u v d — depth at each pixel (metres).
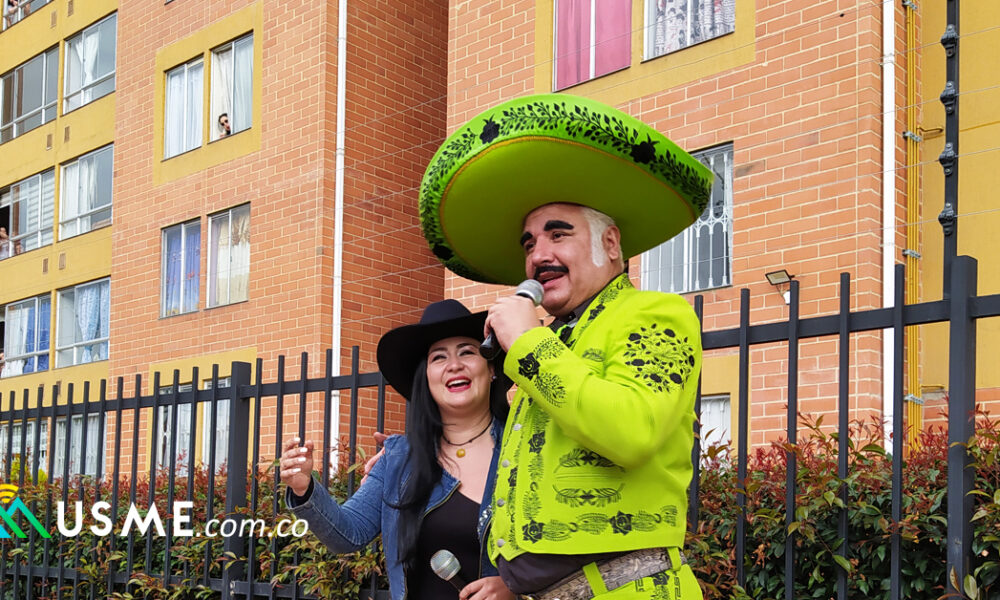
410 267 13.07
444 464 3.25
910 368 8.05
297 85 12.91
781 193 8.58
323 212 12.40
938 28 8.72
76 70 16.97
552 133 2.60
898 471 3.15
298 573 4.75
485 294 10.48
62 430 15.83
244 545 5.08
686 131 9.31
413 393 3.31
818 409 7.99
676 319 2.53
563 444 2.52
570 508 2.46
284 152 12.93
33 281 17.23
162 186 14.51
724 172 9.12
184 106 14.48
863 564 3.46
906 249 8.30
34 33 17.84
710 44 9.23
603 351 2.52
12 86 18.38
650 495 2.49
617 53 9.89
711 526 3.61
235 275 13.41
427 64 13.70
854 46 8.30
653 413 2.34
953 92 3.57
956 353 3.06
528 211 2.88
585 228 2.74
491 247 3.11
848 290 3.29
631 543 2.44
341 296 12.30
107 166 16.14
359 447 4.70
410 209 13.20
